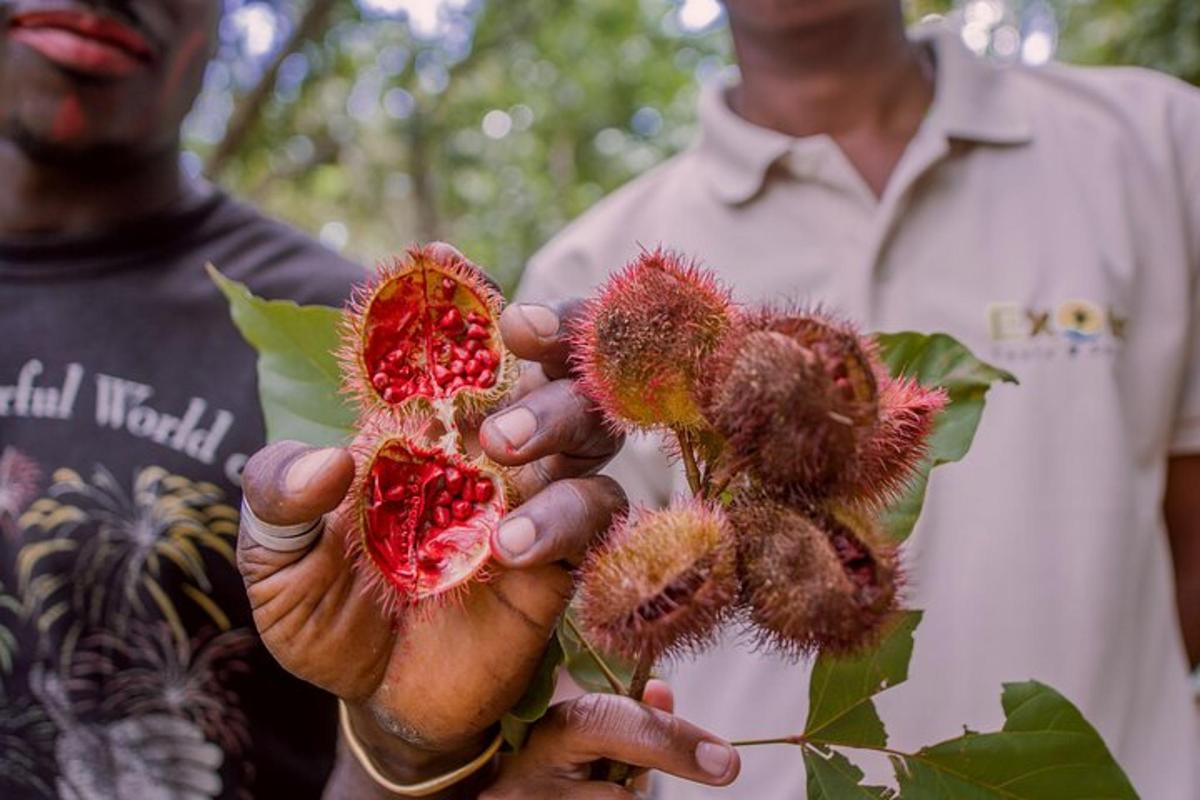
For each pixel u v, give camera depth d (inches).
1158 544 23.3
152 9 22.3
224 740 20.5
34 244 22.6
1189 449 24.4
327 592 12.1
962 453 14.6
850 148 25.5
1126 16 61.1
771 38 24.6
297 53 75.7
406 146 111.3
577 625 13.4
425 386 14.0
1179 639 24.5
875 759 20.7
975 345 23.0
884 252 23.8
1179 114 25.1
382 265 14.1
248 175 90.7
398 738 13.0
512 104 119.0
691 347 12.1
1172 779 21.5
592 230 26.8
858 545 11.5
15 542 20.8
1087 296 23.0
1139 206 24.0
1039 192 24.2
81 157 22.4
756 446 11.3
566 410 12.1
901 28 25.6
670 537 11.5
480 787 14.0
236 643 20.8
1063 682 21.3
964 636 21.6
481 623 12.1
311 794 21.1
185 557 20.8
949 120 24.3
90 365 21.9
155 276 22.8
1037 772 13.6
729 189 24.8
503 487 12.8
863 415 11.2
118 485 21.0
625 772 14.1
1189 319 24.0
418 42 96.4
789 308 12.5
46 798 19.9
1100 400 22.5
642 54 121.9
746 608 11.8
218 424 21.6
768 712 21.9
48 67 21.6
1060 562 21.8
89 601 20.5
